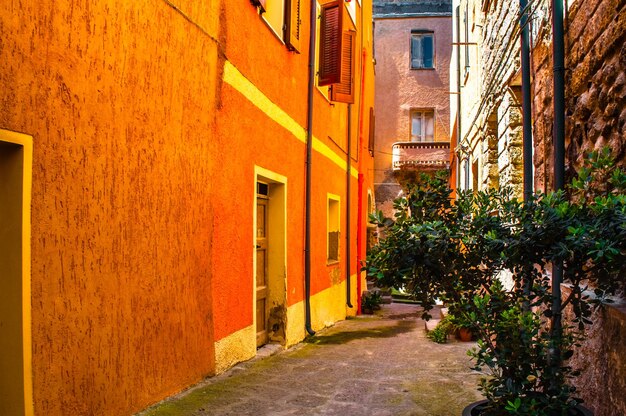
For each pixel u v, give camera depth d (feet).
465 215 12.48
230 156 18.94
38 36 9.94
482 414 11.00
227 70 18.58
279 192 25.16
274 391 16.30
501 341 11.20
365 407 14.85
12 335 9.77
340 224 38.86
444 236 11.60
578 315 10.84
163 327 14.44
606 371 11.48
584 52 14.30
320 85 31.76
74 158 10.96
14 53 9.39
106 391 12.00
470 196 12.66
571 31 15.46
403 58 76.95
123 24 12.56
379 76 77.00
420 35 77.10
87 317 11.38
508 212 11.55
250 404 14.82
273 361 21.16
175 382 15.11
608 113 12.50
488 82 31.42
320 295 32.71
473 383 17.52
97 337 11.70
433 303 12.13
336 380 17.99
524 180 20.27
